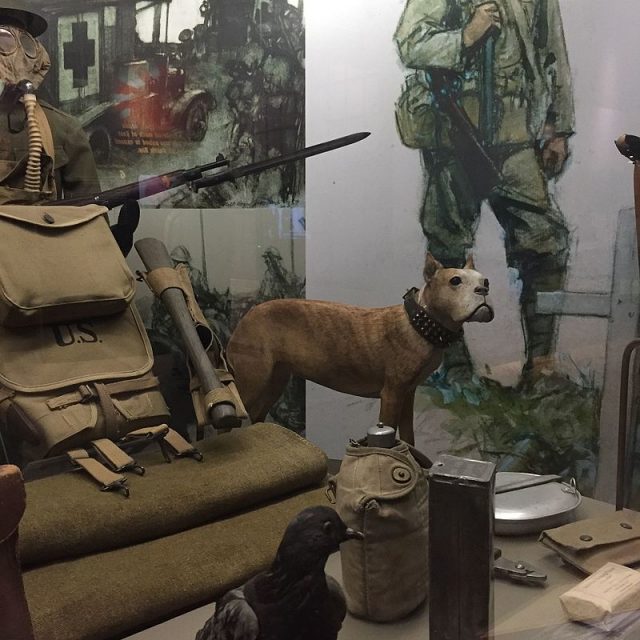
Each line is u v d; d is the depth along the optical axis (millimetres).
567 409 1689
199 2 1577
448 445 1791
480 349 1765
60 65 1480
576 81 1577
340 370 1458
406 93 1700
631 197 1544
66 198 1459
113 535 1077
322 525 779
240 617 755
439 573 876
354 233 1739
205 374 1323
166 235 1588
